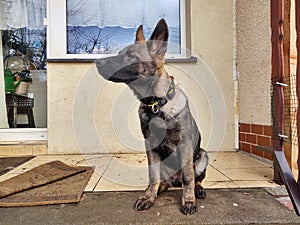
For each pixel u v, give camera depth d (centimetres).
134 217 123
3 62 306
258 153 243
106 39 292
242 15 267
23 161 242
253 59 247
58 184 170
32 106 307
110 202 142
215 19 282
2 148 274
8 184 162
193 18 281
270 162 222
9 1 303
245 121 266
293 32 179
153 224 117
